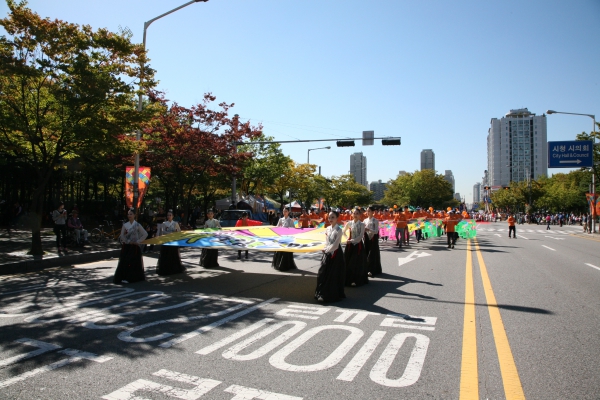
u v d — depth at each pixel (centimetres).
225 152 2314
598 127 3450
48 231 2238
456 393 385
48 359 464
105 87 1270
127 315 654
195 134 2191
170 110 2203
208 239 998
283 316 653
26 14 1228
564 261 1391
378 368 443
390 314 666
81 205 3603
